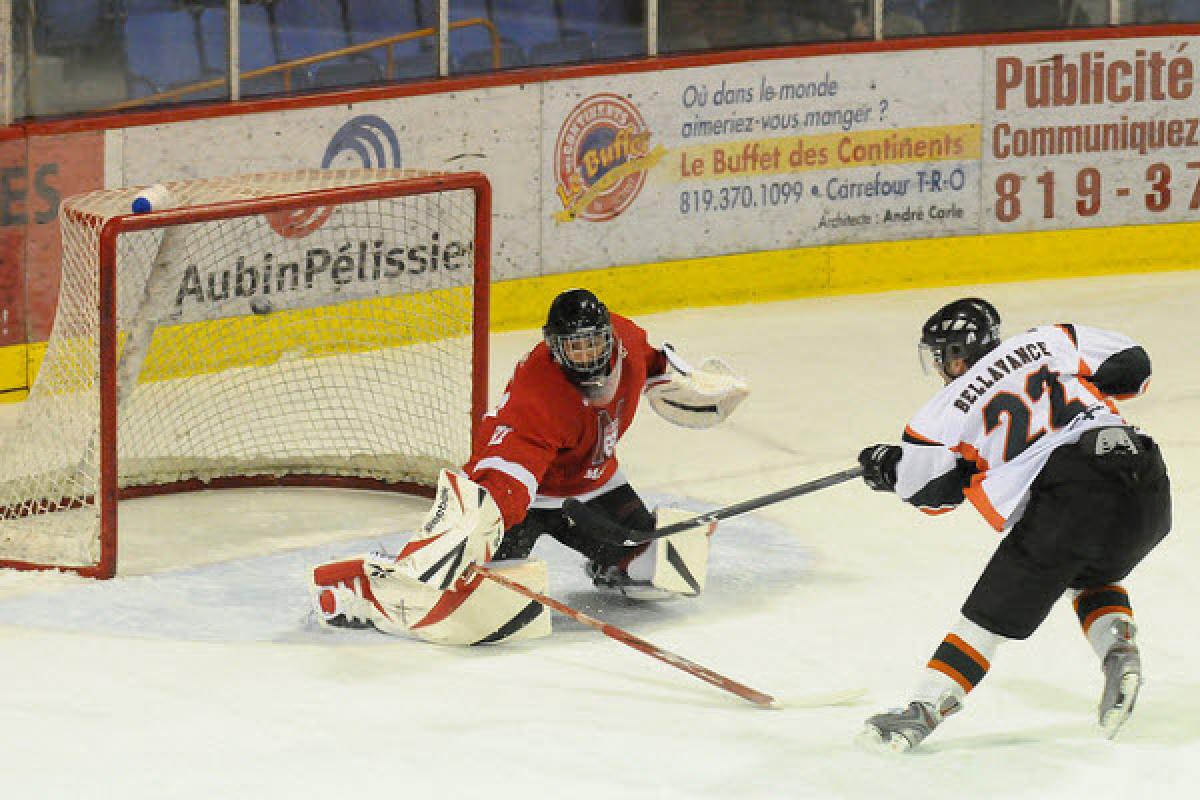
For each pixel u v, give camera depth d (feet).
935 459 40.09
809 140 99.14
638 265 95.86
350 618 50.24
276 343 78.64
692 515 50.67
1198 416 75.77
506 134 90.94
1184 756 40.27
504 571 48.32
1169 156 106.83
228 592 54.29
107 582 54.80
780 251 99.55
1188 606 52.01
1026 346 41.24
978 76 102.22
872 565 56.65
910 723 40.01
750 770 39.19
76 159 79.20
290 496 66.39
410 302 83.15
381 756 39.91
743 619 51.34
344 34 89.56
